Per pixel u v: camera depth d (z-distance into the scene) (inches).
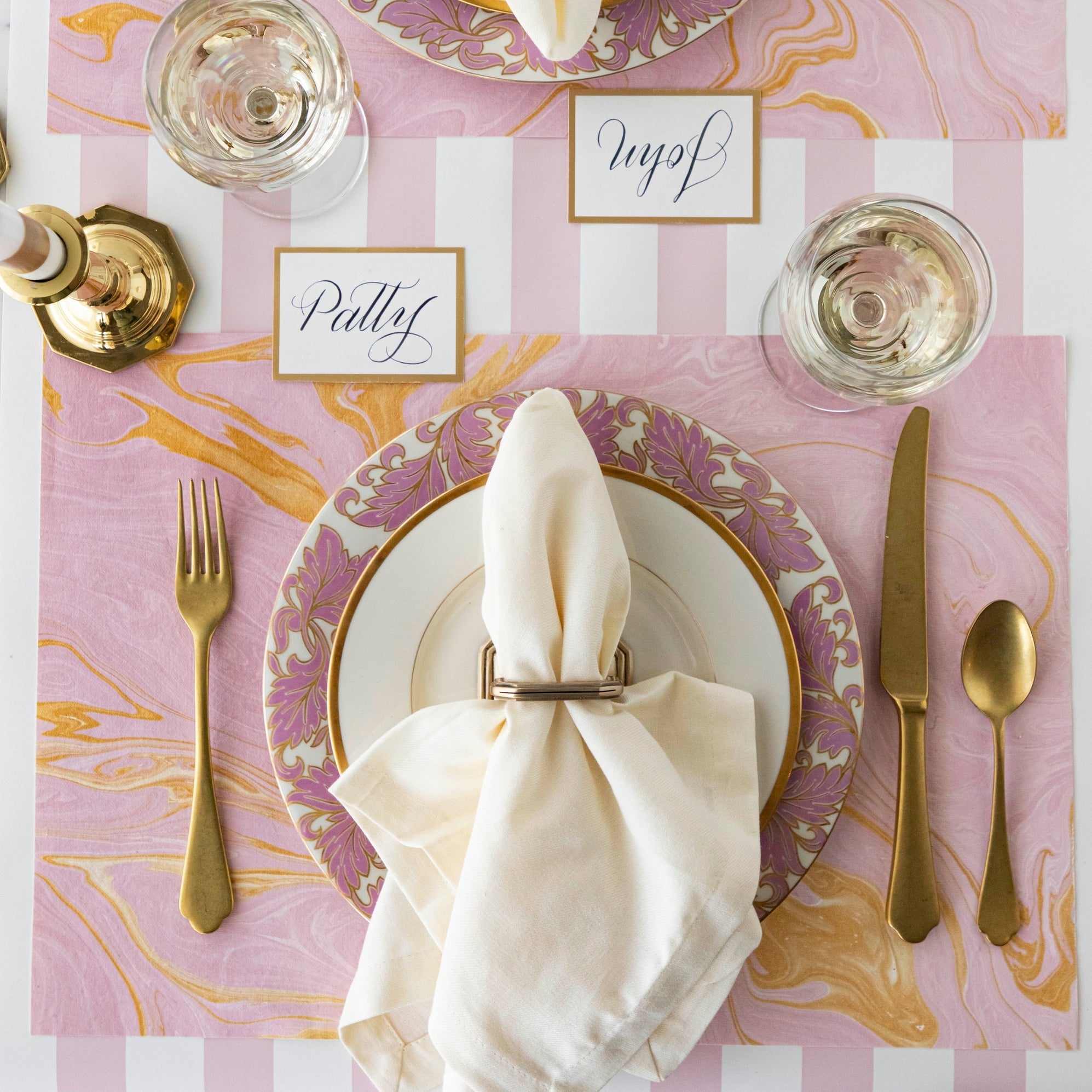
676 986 19.2
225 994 23.8
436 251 24.2
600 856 19.6
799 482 24.1
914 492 23.5
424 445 22.5
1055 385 24.1
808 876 23.7
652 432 22.7
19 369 24.7
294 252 24.2
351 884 22.3
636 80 24.2
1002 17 24.3
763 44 24.3
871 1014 23.6
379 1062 21.9
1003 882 23.4
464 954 19.0
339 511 22.5
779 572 22.7
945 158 24.3
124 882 24.0
